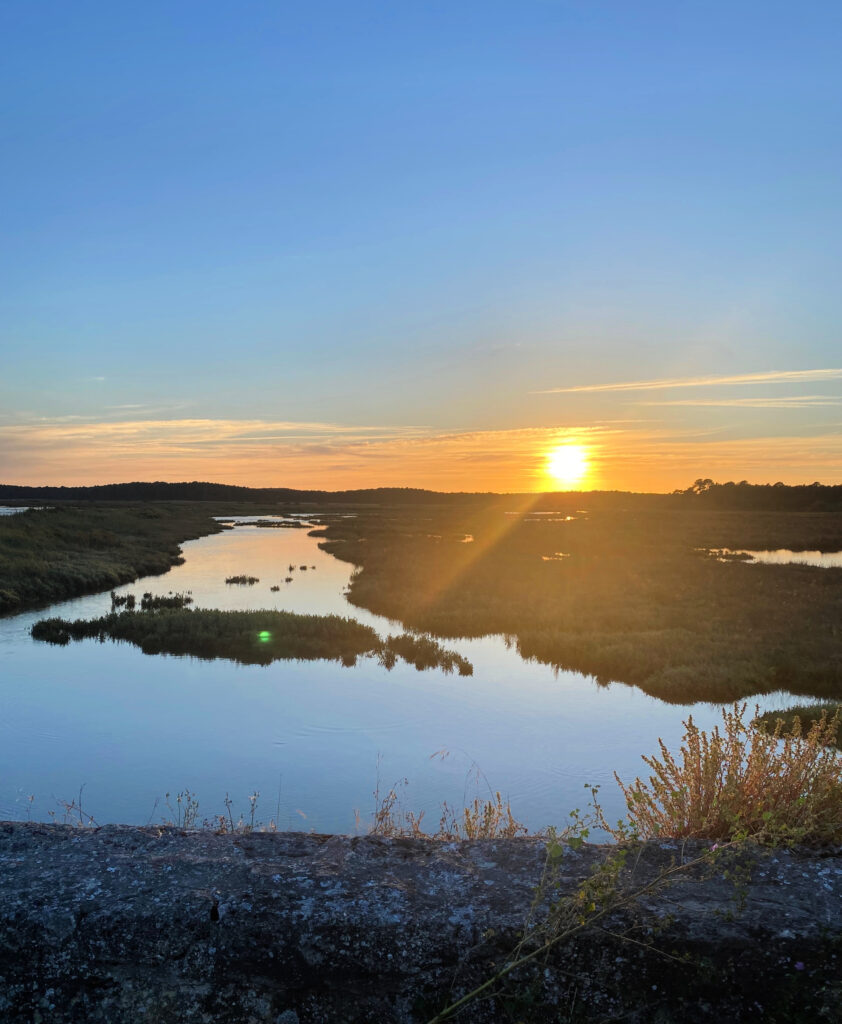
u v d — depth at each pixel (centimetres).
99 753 1166
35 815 918
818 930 278
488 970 276
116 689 1583
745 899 295
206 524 7931
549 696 1538
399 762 1130
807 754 385
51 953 279
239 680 1662
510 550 4866
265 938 282
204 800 977
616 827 882
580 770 1100
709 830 380
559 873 320
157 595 3078
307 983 276
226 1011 273
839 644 1911
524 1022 266
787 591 2897
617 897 292
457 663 1809
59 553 3956
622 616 2353
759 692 1579
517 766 1115
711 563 3975
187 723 1327
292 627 2144
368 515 10262
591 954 276
